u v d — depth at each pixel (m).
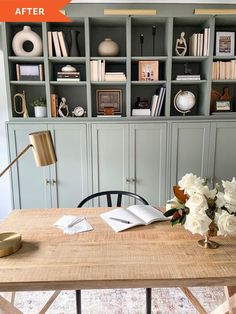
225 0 2.50
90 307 1.79
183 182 1.19
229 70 2.65
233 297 1.28
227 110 2.76
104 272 1.04
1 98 2.90
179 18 2.54
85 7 2.46
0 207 3.08
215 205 1.14
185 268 1.06
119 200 2.09
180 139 2.66
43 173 2.68
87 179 2.70
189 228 1.14
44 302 1.84
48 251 1.20
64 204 2.74
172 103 2.95
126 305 1.80
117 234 1.37
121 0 2.47
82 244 1.26
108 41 2.64
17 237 1.26
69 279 1.00
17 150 2.63
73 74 2.61
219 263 1.10
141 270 1.05
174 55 2.78
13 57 2.51
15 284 0.99
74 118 2.61
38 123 2.59
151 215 1.55
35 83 2.59
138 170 2.70
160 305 1.79
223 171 2.74
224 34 2.65
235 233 1.10
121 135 2.63
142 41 2.76
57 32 2.54
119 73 2.61
